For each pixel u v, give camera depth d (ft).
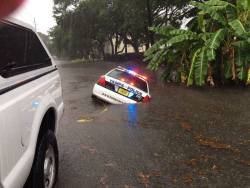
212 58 51.96
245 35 52.16
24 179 10.71
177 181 16.14
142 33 151.74
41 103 12.67
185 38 56.90
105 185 15.44
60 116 16.39
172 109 34.17
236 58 55.93
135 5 123.85
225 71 57.57
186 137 23.86
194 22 63.21
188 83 56.75
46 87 13.97
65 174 16.44
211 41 53.11
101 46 191.93
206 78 58.70
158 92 49.98
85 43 187.01
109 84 37.01
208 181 16.21
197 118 30.30
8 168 9.39
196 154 20.12
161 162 18.61
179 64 62.13
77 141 22.09
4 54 10.40
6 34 10.95
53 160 14.02
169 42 56.95
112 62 153.38
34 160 12.20
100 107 35.65
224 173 17.22
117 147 21.07
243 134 25.02
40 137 13.21
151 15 126.52
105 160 18.62
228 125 27.91
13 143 9.73
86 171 16.96
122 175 16.65
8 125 9.38
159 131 25.30
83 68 115.85
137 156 19.49
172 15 123.85
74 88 57.06
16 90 10.43
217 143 22.54
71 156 19.08
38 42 14.78
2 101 9.25
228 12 56.18
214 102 40.50
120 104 36.35
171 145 21.85
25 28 13.02
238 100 42.37
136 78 38.68
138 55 163.32
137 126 26.68
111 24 168.14
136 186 15.49
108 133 24.36
